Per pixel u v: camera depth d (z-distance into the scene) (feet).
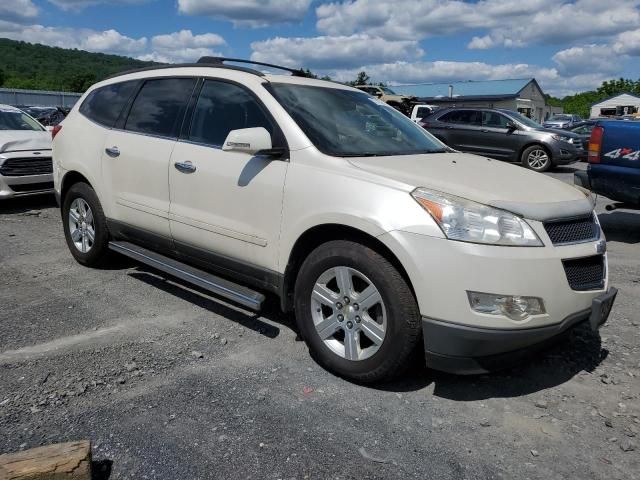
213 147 13.15
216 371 11.19
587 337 13.26
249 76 13.23
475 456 8.75
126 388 10.43
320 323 11.14
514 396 10.55
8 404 9.76
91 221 17.06
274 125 12.12
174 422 9.38
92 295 15.31
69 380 10.64
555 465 8.59
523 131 50.26
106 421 9.35
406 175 10.63
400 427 9.44
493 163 13.14
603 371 11.59
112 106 16.47
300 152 11.57
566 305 9.86
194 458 8.49
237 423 9.40
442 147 14.51
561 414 9.98
